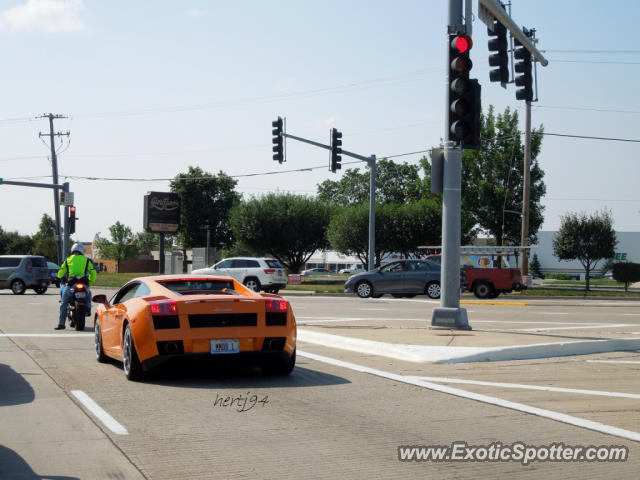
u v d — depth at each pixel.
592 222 40.88
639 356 11.02
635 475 4.85
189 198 87.25
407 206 55.84
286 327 8.64
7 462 5.03
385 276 28.80
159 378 8.84
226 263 34.94
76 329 15.08
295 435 5.89
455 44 12.89
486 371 9.48
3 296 30.95
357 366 9.89
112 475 4.73
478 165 58.25
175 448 5.44
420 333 12.95
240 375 9.13
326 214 60.34
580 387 8.27
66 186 37.47
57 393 7.77
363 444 5.61
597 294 34.72
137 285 9.70
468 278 30.28
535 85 16.16
